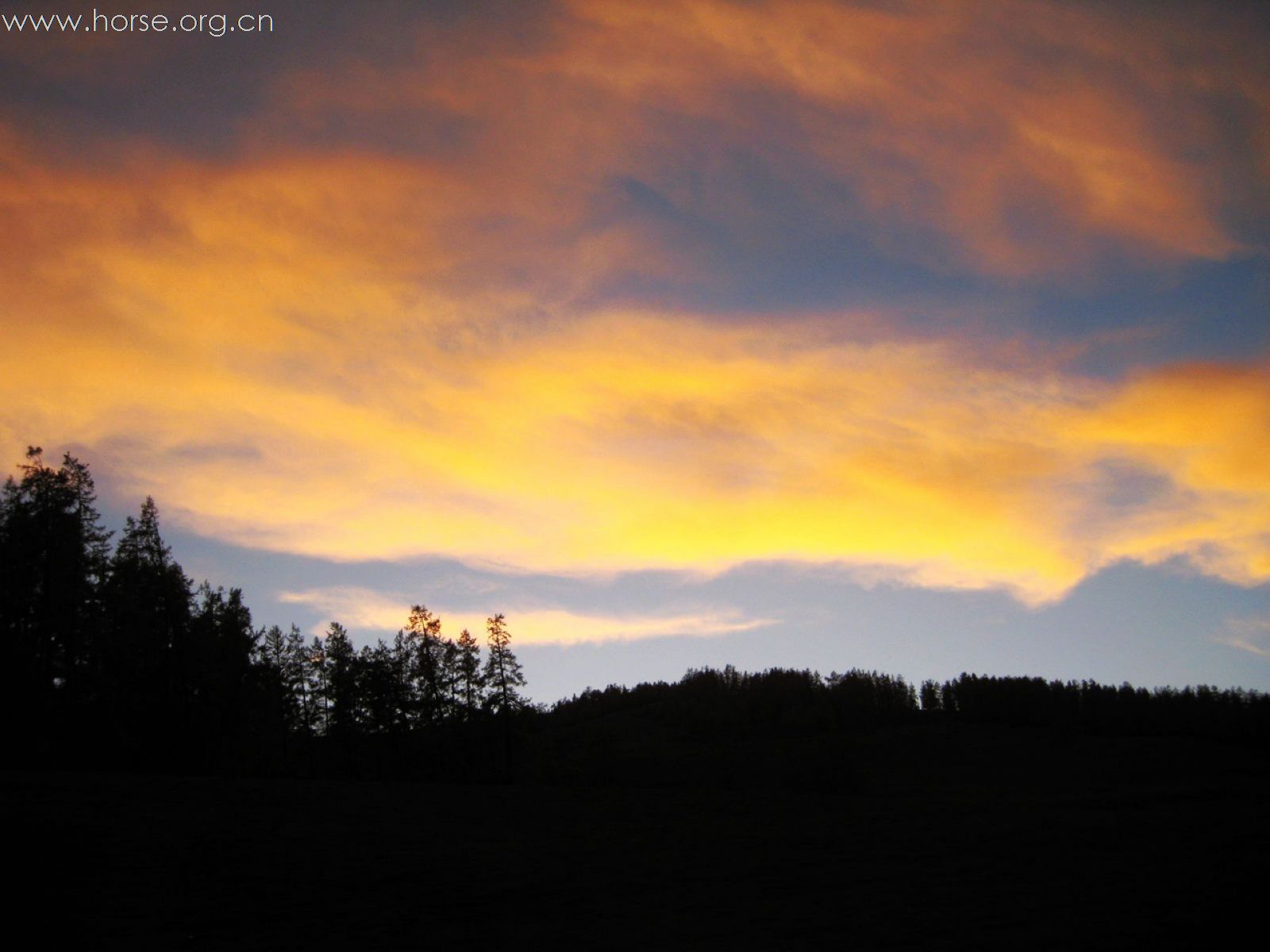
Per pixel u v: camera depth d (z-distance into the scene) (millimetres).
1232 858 33719
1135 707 132625
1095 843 37500
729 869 32812
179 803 35875
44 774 39969
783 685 158500
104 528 54531
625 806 43531
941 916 26422
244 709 57781
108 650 51438
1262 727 121750
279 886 27938
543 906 27812
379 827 35719
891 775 110875
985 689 145625
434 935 24734
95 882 26531
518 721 66062
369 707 61000
